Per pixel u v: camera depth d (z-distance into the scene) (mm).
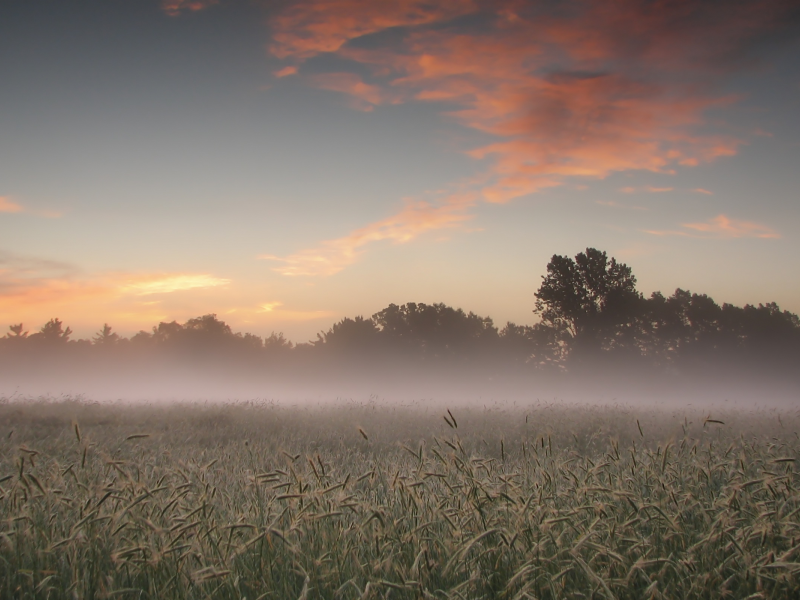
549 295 85125
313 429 14938
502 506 3953
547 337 91750
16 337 129375
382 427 15219
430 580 3258
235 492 5047
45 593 3195
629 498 3994
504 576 3338
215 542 3641
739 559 3473
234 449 8125
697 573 3332
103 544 3592
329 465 5164
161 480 4711
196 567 3393
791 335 88562
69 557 3408
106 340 132625
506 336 105000
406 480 4387
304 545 3680
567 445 10570
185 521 3719
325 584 3199
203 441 12914
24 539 3623
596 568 3449
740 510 4086
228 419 17703
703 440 10023
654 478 4945
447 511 3883
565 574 3344
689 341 88438
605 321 83062
